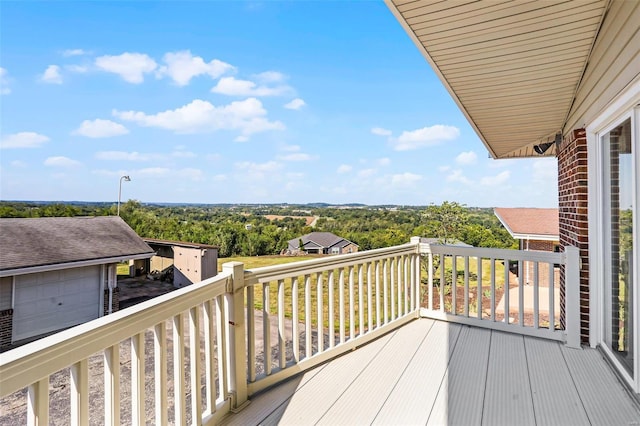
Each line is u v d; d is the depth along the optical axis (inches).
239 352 88.5
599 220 119.3
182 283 654.5
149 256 526.9
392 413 85.4
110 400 51.1
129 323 54.4
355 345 126.6
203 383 142.5
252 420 82.0
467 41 101.2
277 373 100.1
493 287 148.0
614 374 104.7
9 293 407.5
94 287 480.1
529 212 514.3
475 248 151.4
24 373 38.0
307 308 111.0
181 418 67.1
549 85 130.2
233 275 87.2
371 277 138.1
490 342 132.4
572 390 96.0
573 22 94.3
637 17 75.4
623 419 82.4
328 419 82.7
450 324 154.1
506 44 103.3
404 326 151.8
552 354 120.3
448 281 431.8
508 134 193.9
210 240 990.4
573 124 143.8
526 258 139.5
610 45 91.1
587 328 126.1
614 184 106.3
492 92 136.5
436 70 118.9
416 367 111.3
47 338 42.9
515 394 94.3
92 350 47.7
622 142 98.3
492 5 84.7
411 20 91.7
